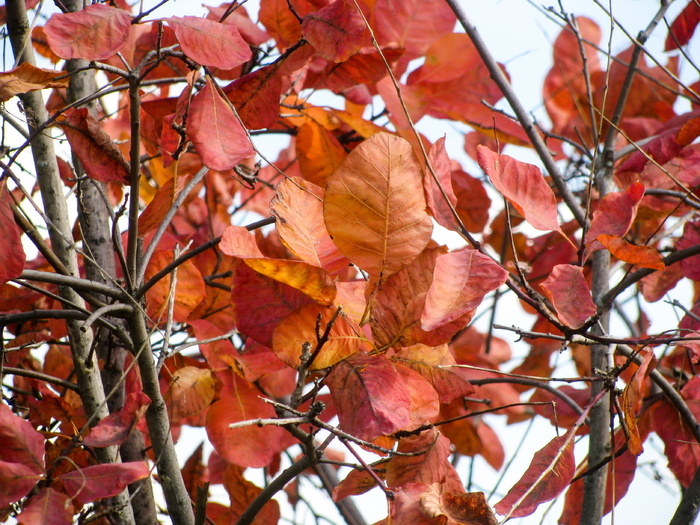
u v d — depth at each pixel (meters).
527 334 1.51
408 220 1.46
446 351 1.52
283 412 1.49
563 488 1.49
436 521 1.46
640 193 1.51
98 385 1.62
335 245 1.47
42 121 1.64
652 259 1.47
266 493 1.52
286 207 1.47
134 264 1.50
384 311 1.46
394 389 1.45
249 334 1.49
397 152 1.45
